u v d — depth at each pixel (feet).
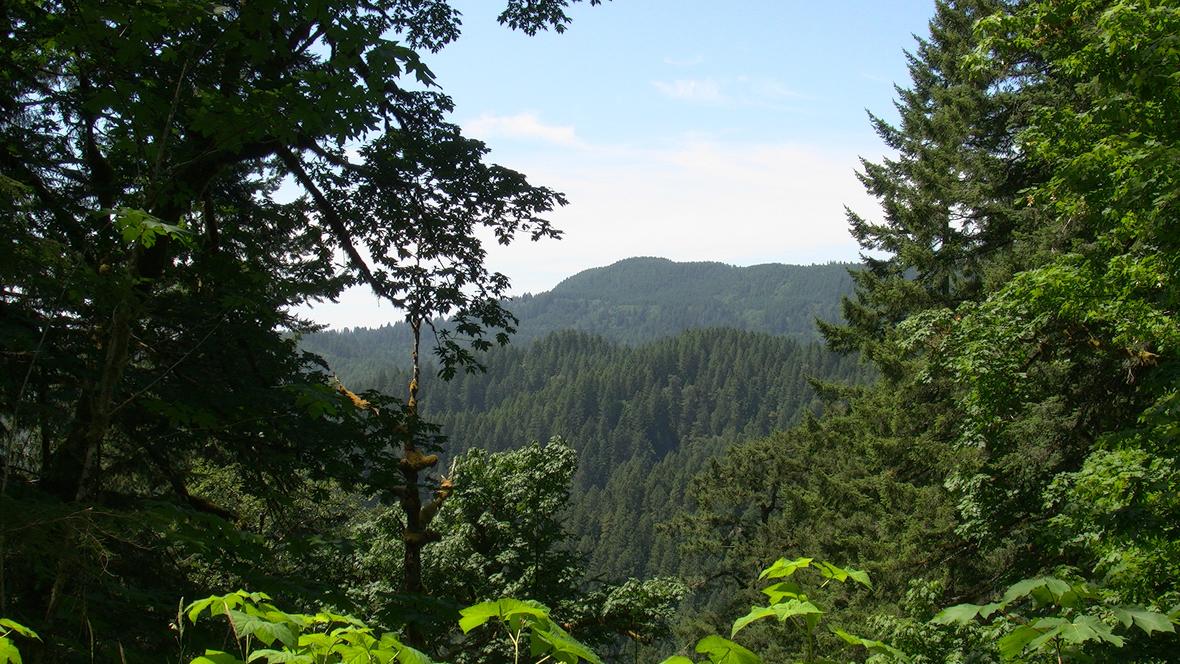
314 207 40.24
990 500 40.86
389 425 34.17
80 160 29.17
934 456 64.34
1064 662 7.21
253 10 19.62
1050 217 57.93
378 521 57.00
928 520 62.90
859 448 83.66
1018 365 36.76
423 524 37.40
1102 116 27.07
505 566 63.46
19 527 12.09
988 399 36.73
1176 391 26.58
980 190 68.23
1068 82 54.65
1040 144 30.25
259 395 27.81
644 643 59.21
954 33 77.00
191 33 21.24
